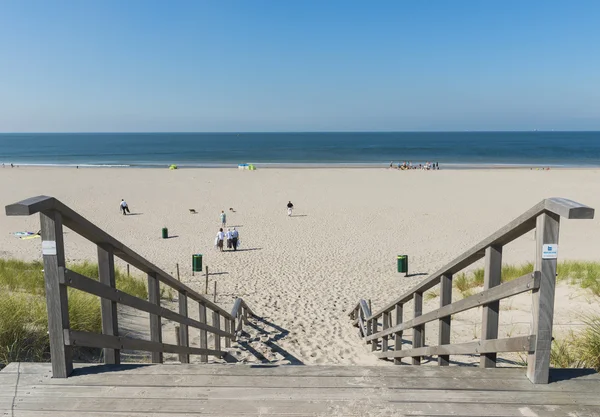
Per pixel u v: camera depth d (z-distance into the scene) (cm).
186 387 307
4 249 1852
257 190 3772
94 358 551
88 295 702
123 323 759
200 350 532
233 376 323
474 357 655
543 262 284
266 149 11956
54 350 312
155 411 279
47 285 298
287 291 1312
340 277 1493
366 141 17675
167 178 4550
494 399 291
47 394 296
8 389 300
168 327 836
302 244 2045
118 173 5009
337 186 4012
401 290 1321
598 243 1933
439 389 304
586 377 315
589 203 3095
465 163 7244
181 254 1881
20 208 239
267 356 750
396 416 275
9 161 8188
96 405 285
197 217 2711
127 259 353
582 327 636
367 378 321
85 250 1808
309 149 11825
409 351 495
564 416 272
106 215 2753
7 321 489
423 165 6394
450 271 383
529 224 294
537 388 302
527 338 301
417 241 2094
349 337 873
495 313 329
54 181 4272
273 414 277
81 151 11469
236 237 1959
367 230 2339
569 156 8912
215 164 7119
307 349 791
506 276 1162
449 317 400
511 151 10500
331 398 295
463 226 2417
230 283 1419
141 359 609
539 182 4178
